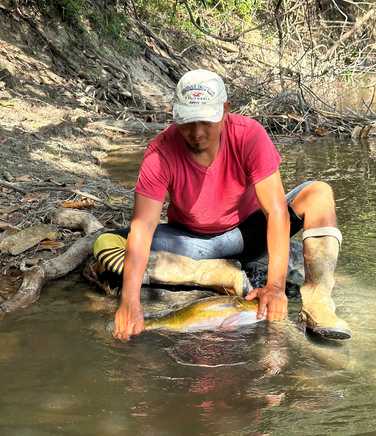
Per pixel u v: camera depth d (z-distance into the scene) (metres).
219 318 3.02
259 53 13.59
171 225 3.57
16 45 9.43
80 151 6.95
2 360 2.75
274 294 2.95
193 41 13.09
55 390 2.51
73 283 3.67
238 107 9.49
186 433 2.23
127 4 12.38
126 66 10.75
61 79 9.43
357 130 8.25
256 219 3.48
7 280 3.70
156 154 3.10
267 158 3.03
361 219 4.60
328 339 2.92
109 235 3.65
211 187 3.20
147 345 2.88
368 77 12.12
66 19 10.40
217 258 3.52
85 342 2.92
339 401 2.41
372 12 11.72
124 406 2.40
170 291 3.47
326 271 3.13
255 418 2.30
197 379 2.59
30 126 7.34
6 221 4.43
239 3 13.78
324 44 12.44
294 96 9.21
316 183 3.41
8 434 2.23
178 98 2.88
